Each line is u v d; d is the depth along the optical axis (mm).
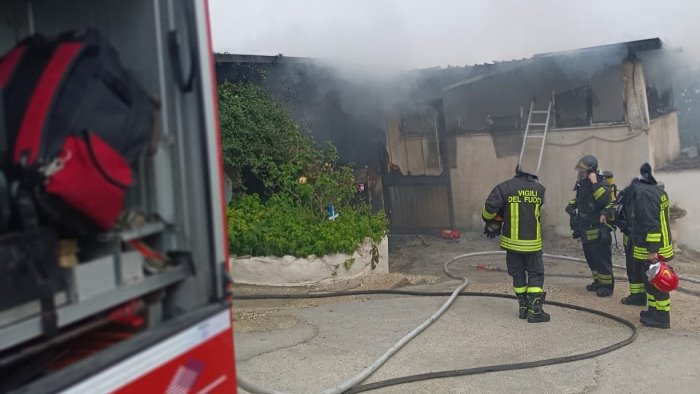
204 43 2418
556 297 7195
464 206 12141
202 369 2287
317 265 7574
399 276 8117
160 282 2295
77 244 2084
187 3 2363
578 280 8336
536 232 6145
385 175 12219
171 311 2389
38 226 1878
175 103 2410
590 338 5734
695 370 4973
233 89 8922
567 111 11219
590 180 7020
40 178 1848
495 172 11805
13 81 2010
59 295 1925
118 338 2275
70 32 2236
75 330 2004
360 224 8234
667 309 5969
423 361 5145
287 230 7715
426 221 12180
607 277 7180
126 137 2127
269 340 5621
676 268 9227
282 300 7078
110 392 1869
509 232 6172
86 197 1957
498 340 5672
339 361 5105
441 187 11945
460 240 11562
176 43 2377
